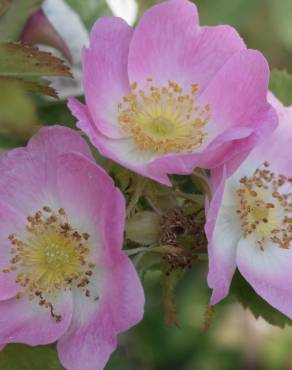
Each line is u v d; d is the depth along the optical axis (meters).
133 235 0.21
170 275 0.22
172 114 0.24
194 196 0.21
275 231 0.24
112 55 0.23
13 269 0.22
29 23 0.25
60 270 0.22
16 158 0.22
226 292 0.21
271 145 0.24
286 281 0.24
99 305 0.22
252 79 0.23
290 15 0.38
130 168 0.21
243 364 0.36
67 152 0.21
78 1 0.28
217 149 0.21
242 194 0.24
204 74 0.24
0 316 0.22
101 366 0.21
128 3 0.28
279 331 0.36
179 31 0.23
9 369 0.23
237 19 0.34
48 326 0.22
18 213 0.22
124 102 0.23
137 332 0.34
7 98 0.18
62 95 0.26
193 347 0.35
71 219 0.22
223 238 0.24
